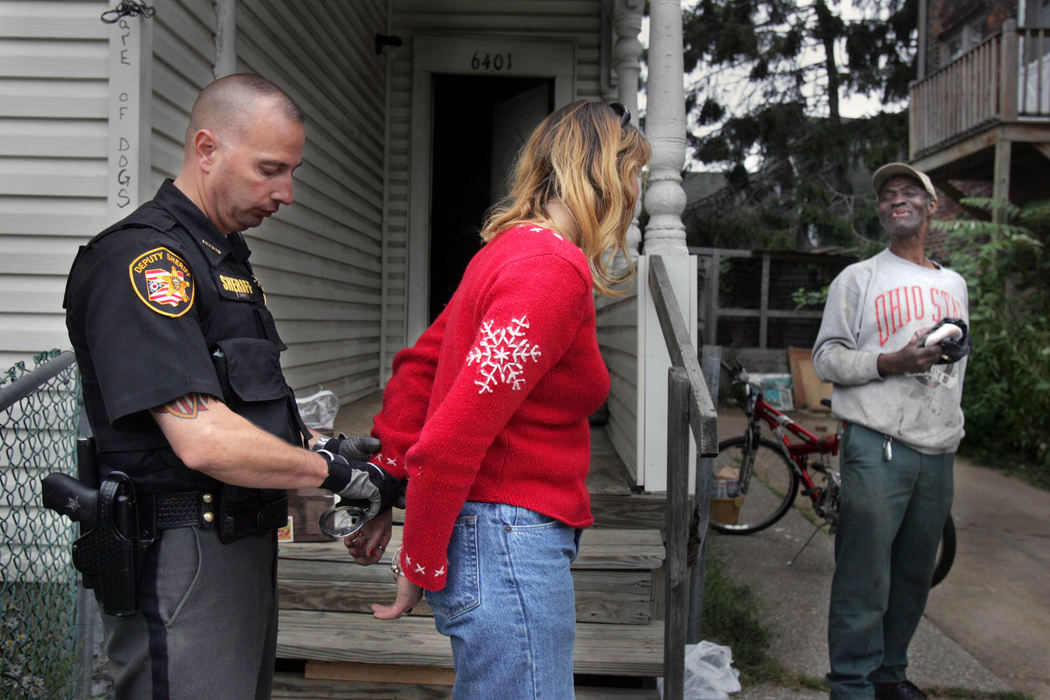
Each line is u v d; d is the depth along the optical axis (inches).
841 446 104.0
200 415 49.3
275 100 55.6
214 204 56.6
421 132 218.4
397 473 63.3
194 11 103.0
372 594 97.0
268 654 64.0
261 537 58.7
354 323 191.9
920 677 118.8
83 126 92.4
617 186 55.4
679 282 108.2
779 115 642.8
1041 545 185.6
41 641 85.7
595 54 218.7
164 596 52.7
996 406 277.9
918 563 102.7
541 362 48.7
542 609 51.5
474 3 216.8
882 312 102.4
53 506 52.2
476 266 54.4
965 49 453.7
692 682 107.7
